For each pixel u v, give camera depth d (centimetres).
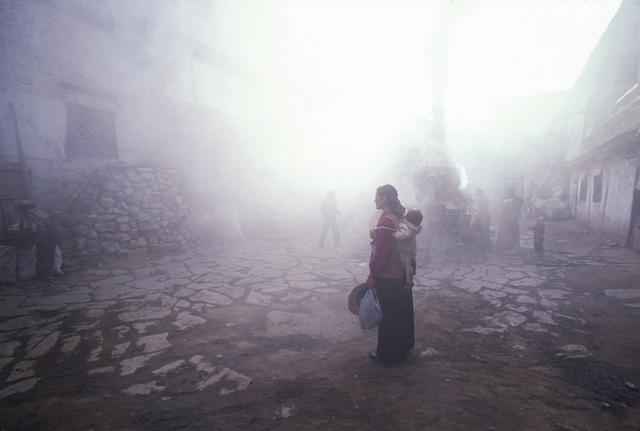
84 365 331
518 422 244
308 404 267
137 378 308
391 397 275
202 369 323
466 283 618
